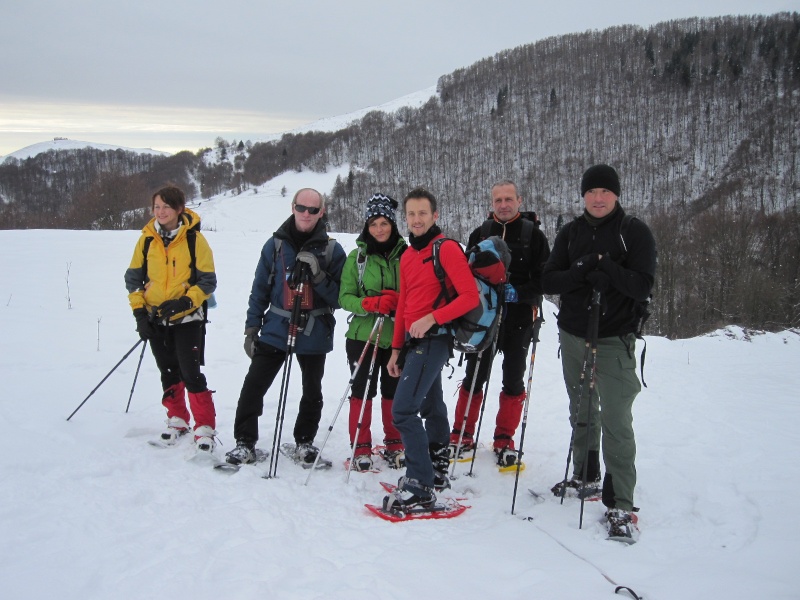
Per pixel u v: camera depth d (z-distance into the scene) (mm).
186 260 4344
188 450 4332
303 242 4398
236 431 4266
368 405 4398
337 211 98188
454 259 3646
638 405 7047
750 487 4188
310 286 4305
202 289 4293
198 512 3385
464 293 3576
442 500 3846
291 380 6586
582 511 3518
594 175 3605
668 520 3691
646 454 5047
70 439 4297
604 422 3613
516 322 4504
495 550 3137
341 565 2887
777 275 35250
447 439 4246
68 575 2660
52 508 3277
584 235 3730
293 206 4340
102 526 3135
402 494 3623
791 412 6809
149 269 4375
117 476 3807
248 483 3848
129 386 5734
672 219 48281
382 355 4414
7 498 3357
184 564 2779
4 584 2570
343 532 3283
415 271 3775
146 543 2977
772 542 3268
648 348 13211
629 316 3604
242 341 8102
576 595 2684
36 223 47531
